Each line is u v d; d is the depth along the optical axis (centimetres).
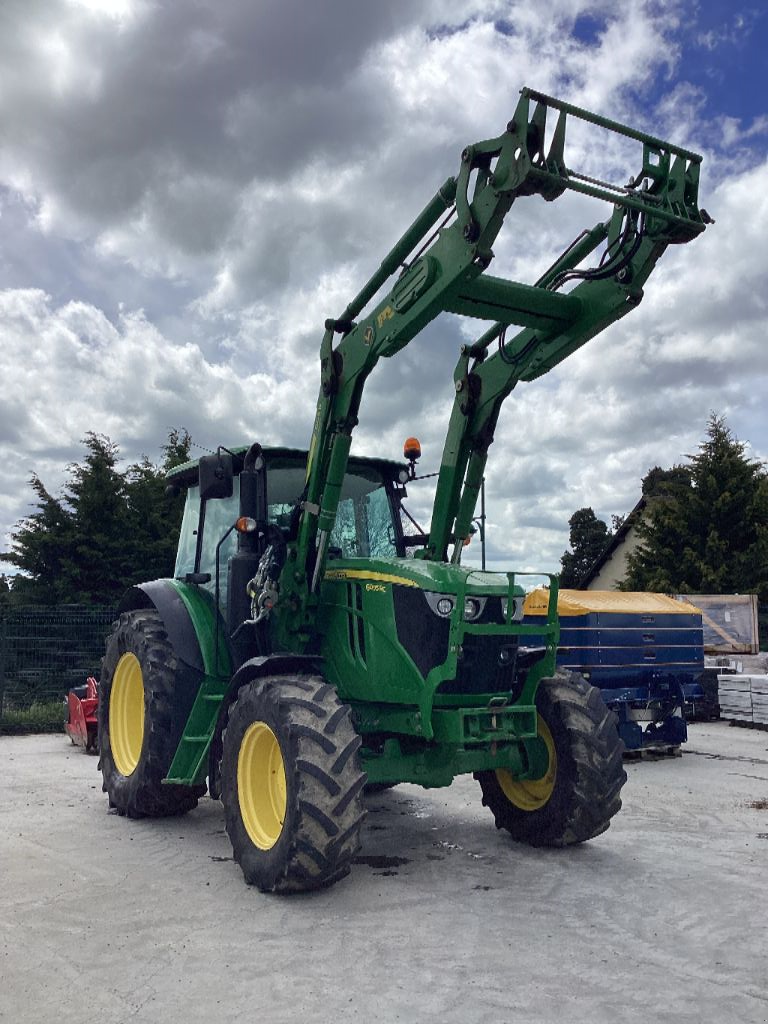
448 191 468
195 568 660
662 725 948
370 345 513
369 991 329
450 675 467
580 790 523
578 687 551
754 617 1529
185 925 403
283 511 602
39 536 1795
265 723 467
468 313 499
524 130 419
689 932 395
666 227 471
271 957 363
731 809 677
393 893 454
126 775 655
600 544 4719
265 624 558
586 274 503
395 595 506
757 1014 311
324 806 427
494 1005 317
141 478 1930
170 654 636
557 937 388
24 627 1337
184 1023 303
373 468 656
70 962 358
